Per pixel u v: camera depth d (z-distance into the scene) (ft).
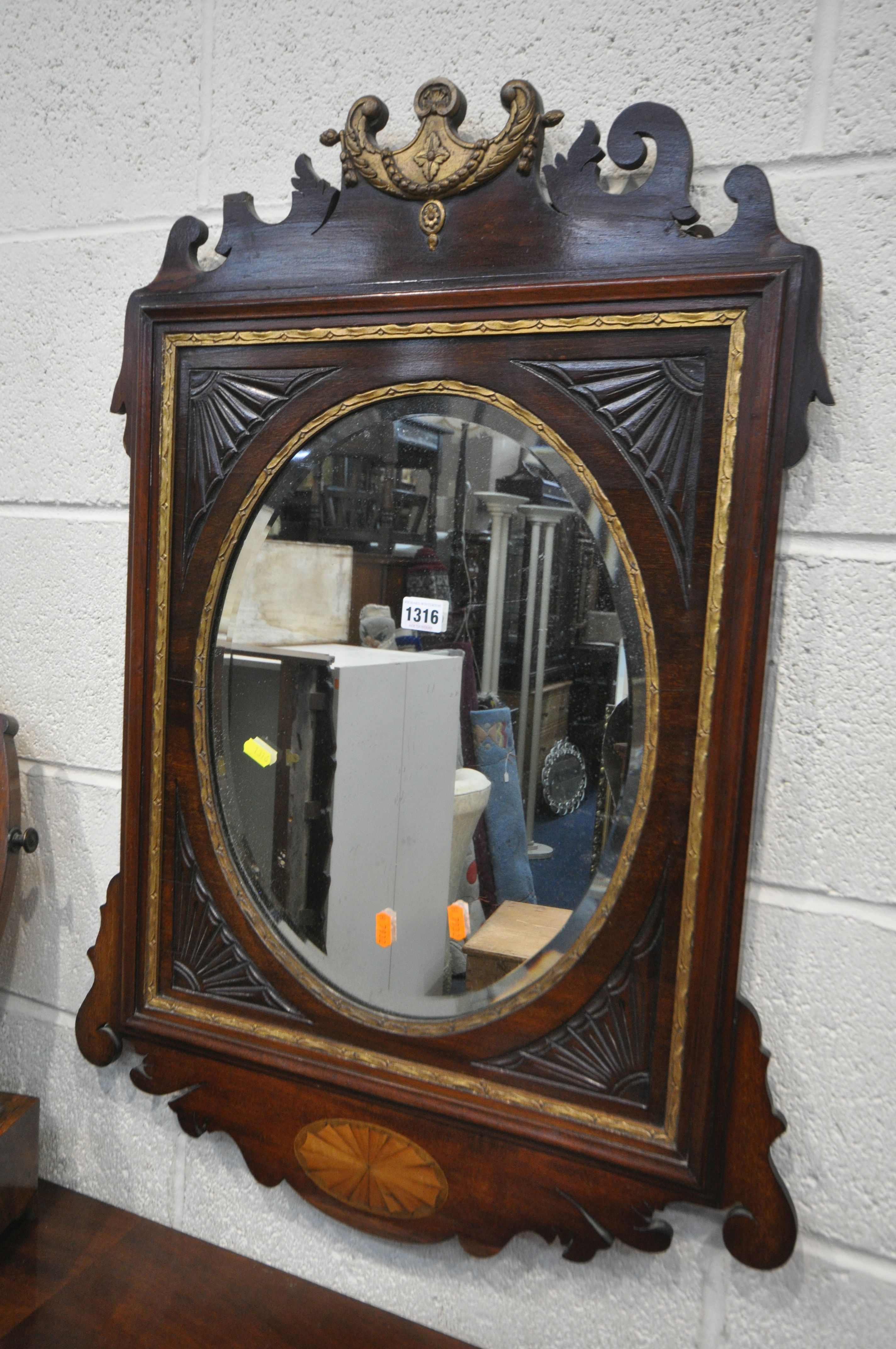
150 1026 2.35
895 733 1.78
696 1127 1.86
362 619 2.08
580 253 1.82
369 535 2.05
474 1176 2.07
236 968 2.27
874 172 1.72
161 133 2.31
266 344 2.09
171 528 2.22
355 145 1.97
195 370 2.18
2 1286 2.25
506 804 1.98
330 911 2.16
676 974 1.86
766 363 1.69
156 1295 2.26
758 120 1.79
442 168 1.90
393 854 2.09
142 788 2.31
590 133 1.81
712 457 1.76
